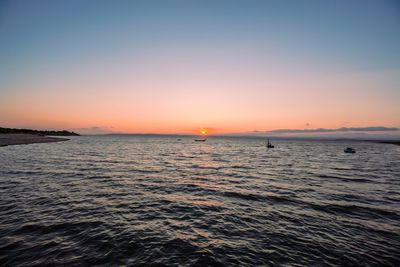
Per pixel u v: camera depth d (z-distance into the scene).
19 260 6.35
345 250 7.52
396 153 61.38
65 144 71.69
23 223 8.94
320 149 79.62
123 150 54.22
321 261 6.81
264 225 9.59
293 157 44.94
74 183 16.41
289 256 7.05
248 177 21.38
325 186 17.64
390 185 18.28
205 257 6.84
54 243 7.41
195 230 8.91
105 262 6.41
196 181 18.97
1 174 19.08
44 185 15.44
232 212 11.22
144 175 20.98
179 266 6.35
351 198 14.14
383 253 7.40
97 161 30.22
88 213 10.38
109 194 13.84
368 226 9.66
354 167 29.89
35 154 36.28
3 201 11.71
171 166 28.36
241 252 7.23
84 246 7.29
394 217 10.81
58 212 10.36
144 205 11.96
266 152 59.75
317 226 9.57
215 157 42.94
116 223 9.33
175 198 13.55
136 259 6.63
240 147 86.75
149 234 8.38
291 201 13.33
